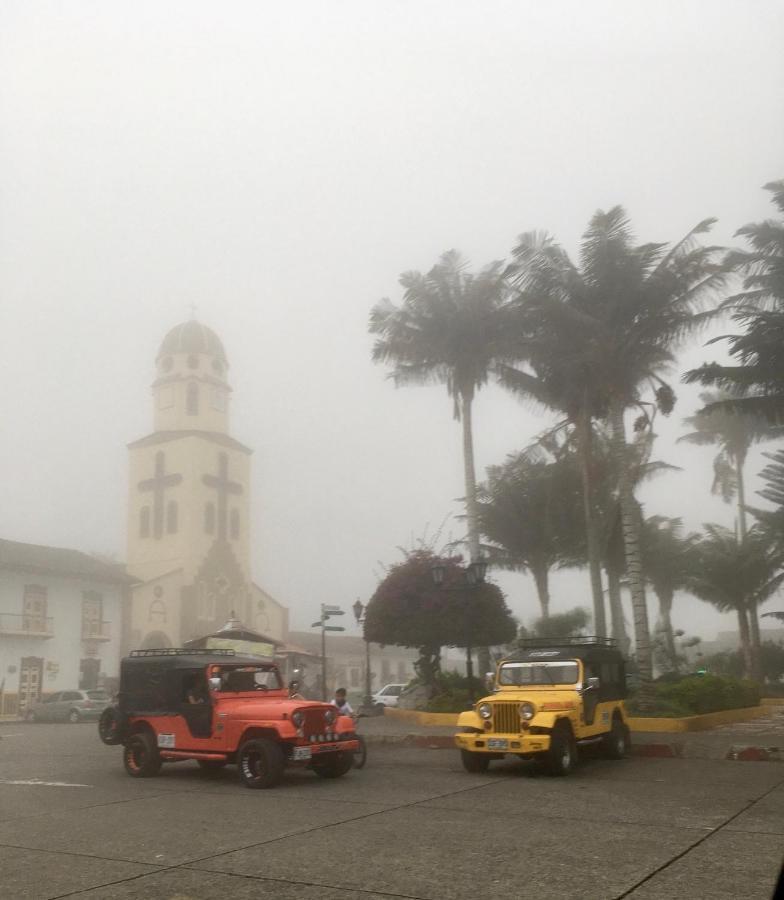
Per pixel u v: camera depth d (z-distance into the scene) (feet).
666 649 132.77
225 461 238.68
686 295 85.05
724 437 177.88
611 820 31.81
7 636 159.12
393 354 112.57
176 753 45.42
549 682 49.37
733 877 23.18
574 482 119.96
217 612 226.58
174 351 245.24
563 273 86.79
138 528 231.71
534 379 109.29
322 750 43.11
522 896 21.56
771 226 87.04
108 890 22.54
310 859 25.81
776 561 140.77
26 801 38.22
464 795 38.58
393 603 89.86
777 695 132.87
